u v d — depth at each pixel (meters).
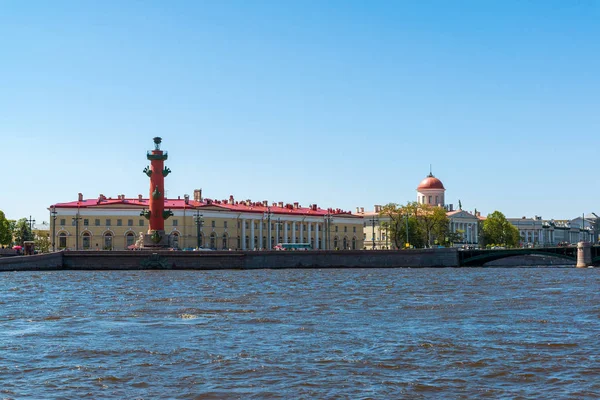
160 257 137.25
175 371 34.12
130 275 114.44
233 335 43.88
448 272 128.50
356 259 152.50
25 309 59.25
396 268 150.50
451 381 32.03
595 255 155.00
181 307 59.91
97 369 34.62
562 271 133.62
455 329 45.91
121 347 39.88
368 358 36.62
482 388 30.86
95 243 178.00
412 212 194.50
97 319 52.09
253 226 197.88
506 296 70.19
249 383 31.88
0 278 105.00
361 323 49.12
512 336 42.97
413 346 39.69
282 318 51.97
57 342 41.72
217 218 188.00
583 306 59.62
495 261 184.88
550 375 32.91
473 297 69.12
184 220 180.88
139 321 50.75
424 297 69.31
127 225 179.12
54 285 89.00
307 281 97.25
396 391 30.50
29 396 30.16
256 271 131.75
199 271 131.38
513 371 33.72
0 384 31.98
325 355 37.44
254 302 64.38
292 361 36.03
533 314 53.84
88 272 125.31
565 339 41.81
